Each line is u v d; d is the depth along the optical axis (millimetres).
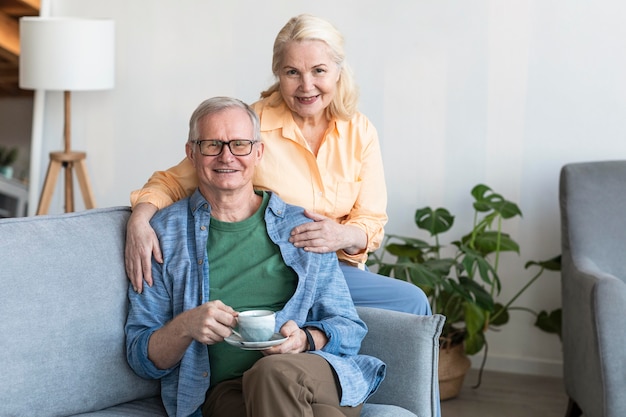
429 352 2361
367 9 4078
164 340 2215
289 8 4195
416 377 2348
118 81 4512
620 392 3031
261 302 2396
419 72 4047
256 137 2416
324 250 2449
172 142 4473
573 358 3412
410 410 2350
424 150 4082
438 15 3998
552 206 3975
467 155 4039
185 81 4402
